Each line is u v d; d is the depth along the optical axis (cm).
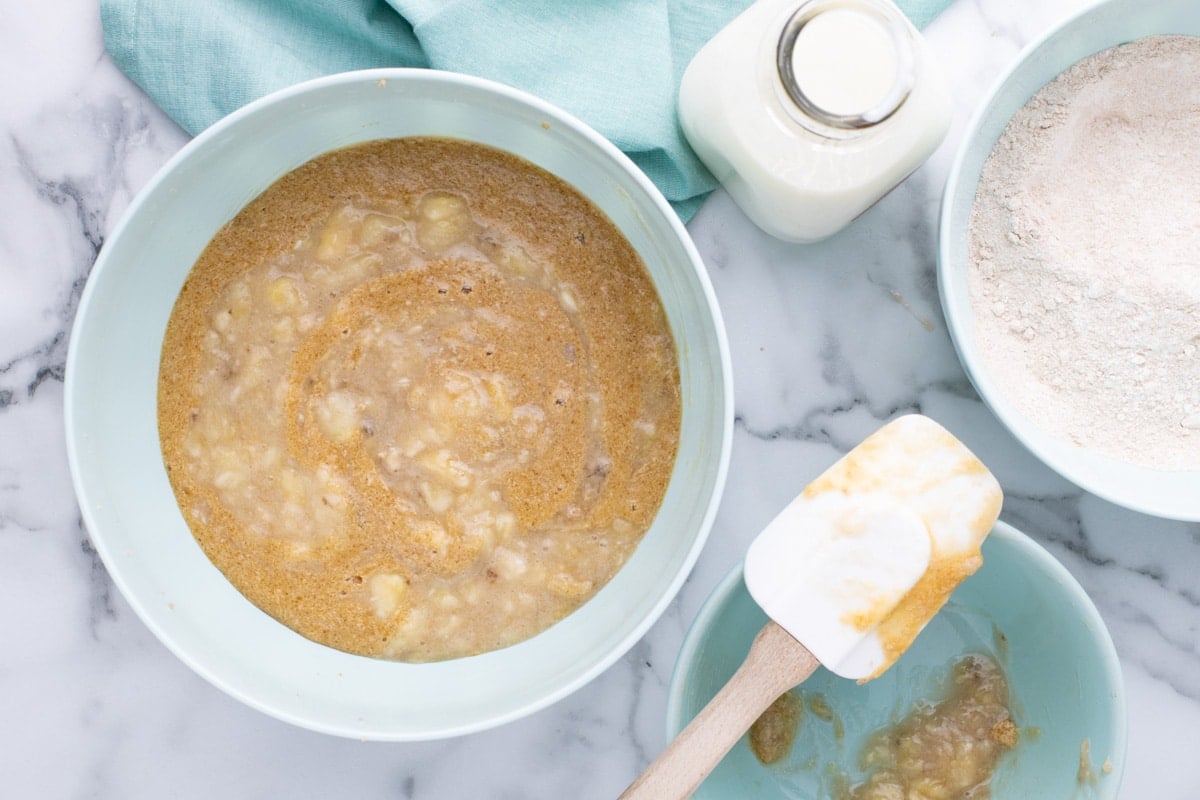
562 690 58
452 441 62
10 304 65
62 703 66
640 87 63
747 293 66
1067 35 62
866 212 66
